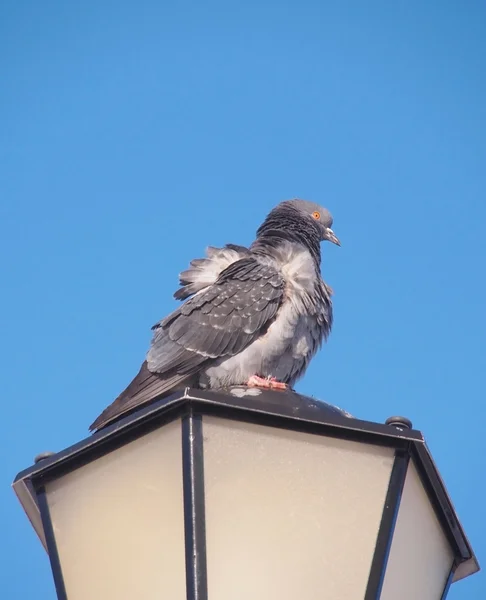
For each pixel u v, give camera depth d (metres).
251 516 7.64
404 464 8.17
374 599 7.52
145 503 7.86
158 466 7.92
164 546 7.61
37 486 8.61
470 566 9.17
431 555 8.66
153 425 8.06
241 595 7.29
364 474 8.10
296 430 8.09
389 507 7.97
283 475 7.89
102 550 7.92
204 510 7.53
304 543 7.66
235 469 7.79
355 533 7.82
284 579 7.45
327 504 7.87
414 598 8.21
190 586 7.22
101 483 8.20
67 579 8.03
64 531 8.25
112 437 8.17
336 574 7.59
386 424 8.52
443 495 8.69
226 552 7.44
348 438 8.18
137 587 7.59
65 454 8.36
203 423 7.89
